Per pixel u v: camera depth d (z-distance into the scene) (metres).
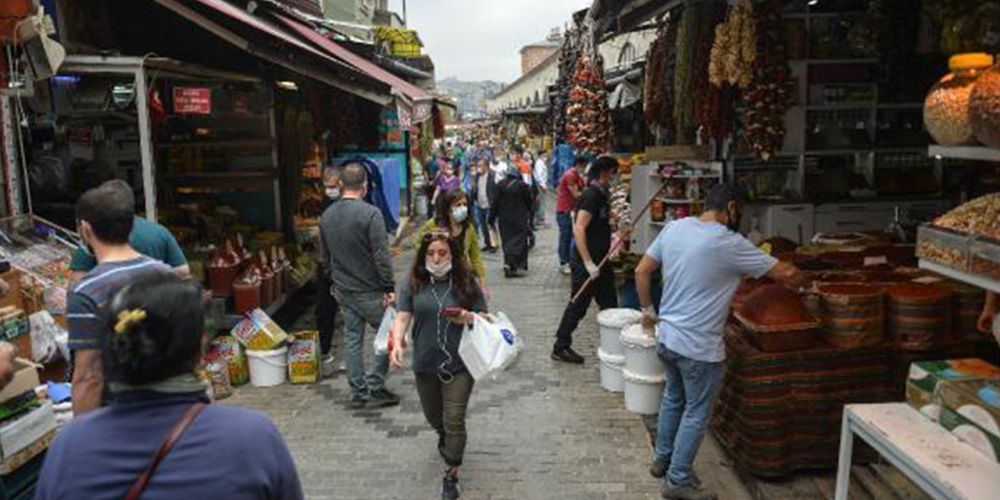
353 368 5.48
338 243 5.31
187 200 8.53
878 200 6.54
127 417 1.55
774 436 4.00
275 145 8.62
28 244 4.77
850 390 4.04
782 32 5.36
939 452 2.75
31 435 3.24
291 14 9.20
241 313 6.63
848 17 6.32
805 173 6.72
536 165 20.23
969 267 2.60
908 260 5.09
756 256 3.75
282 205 8.98
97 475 1.50
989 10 3.22
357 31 19.11
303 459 4.61
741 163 6.65
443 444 4.41
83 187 6.76
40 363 4.11
